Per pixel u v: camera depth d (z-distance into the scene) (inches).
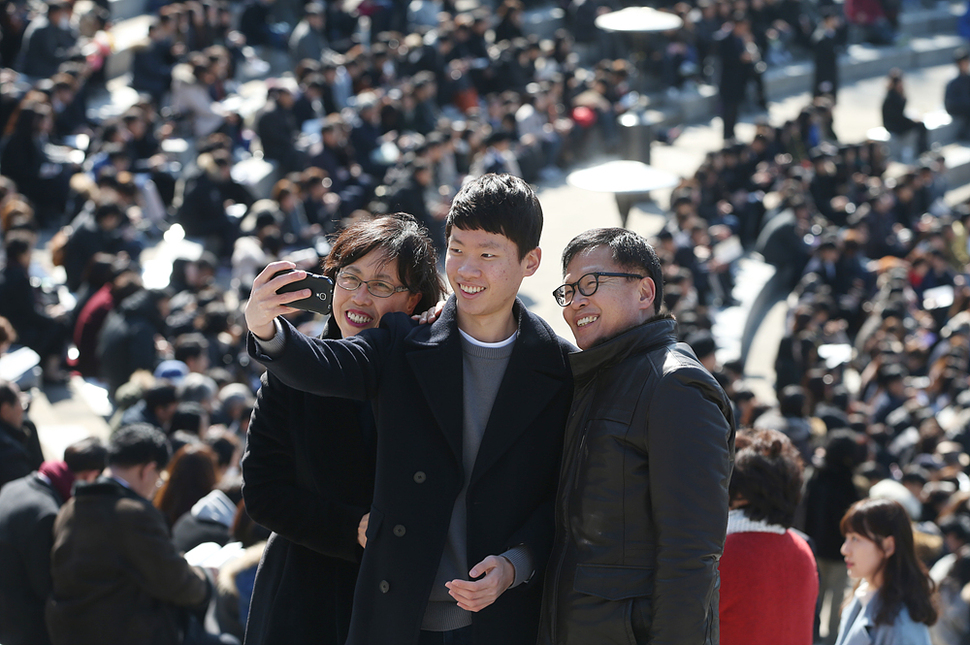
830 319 1534.2
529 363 276.1
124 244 1124.5
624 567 258.2
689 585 246.1
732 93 2364.7
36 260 1264.8
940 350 1390.3
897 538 423.2
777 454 356.8
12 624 515.8
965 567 661.3
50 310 1050.1
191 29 1908.2
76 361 1000.2
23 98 1462.8
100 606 485.4
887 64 3137.3
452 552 278.1
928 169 2091.5
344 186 1520.7
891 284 1556.3
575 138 2054.6
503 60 2154.3
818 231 1851.6
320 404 302.7
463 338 278.1
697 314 1275.8
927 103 2906.0
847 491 723.4
